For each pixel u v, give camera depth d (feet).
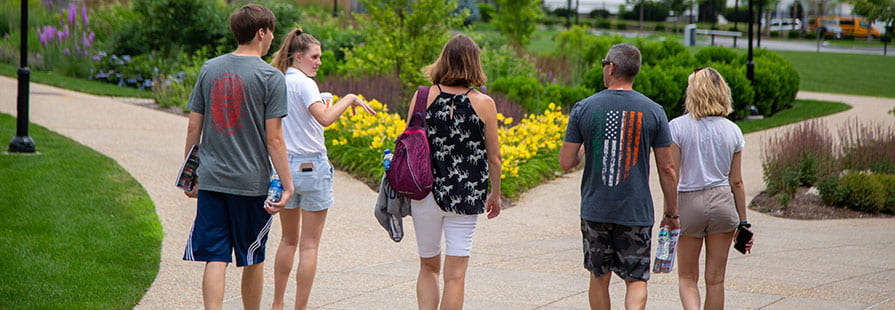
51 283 24.81
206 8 95.50
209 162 19.48
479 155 20.75
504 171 44.27
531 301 25.46
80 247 28.89
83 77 91.30
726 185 21.27
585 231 20.71
